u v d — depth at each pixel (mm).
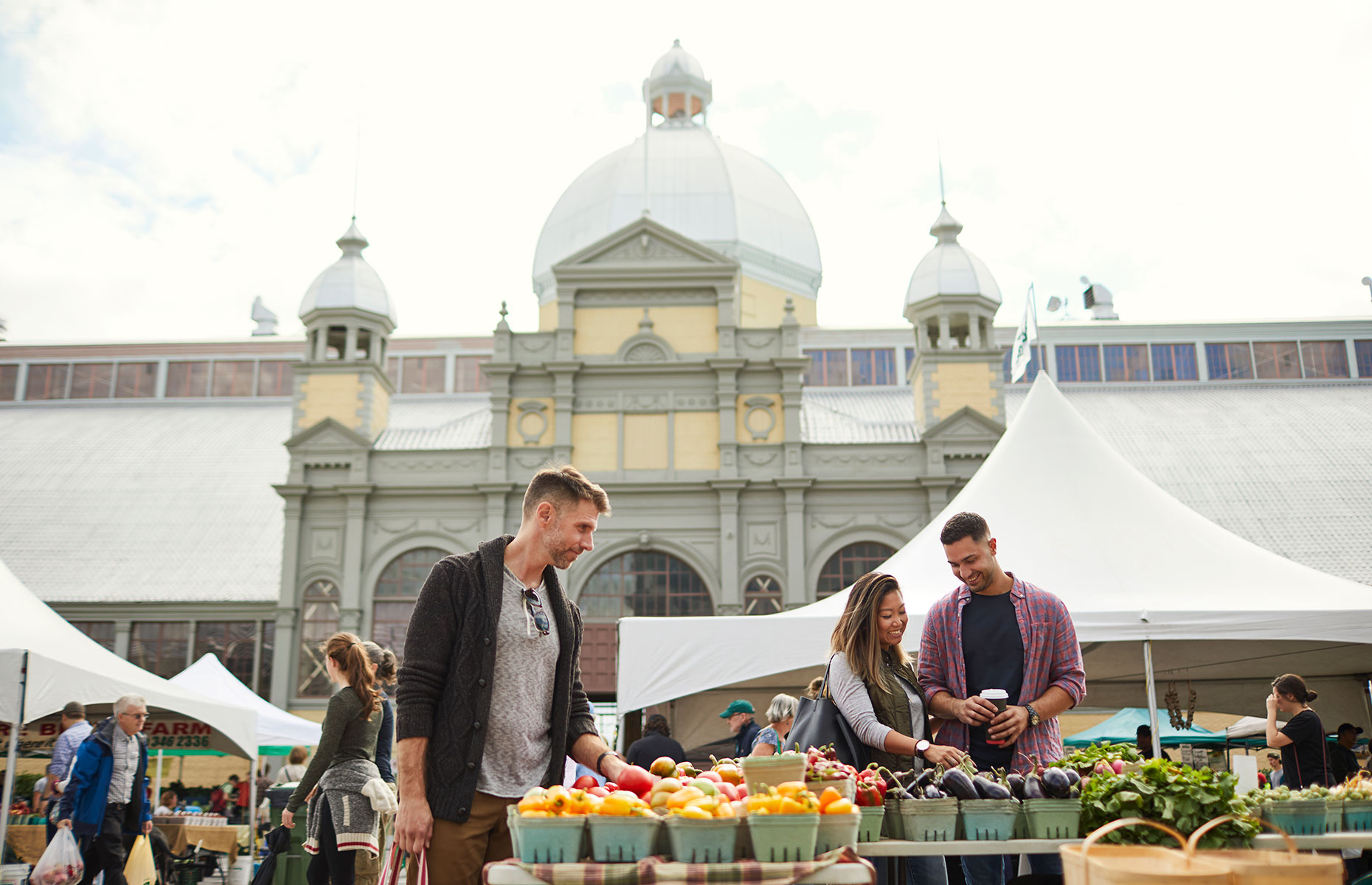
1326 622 9078
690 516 29297
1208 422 36938
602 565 29250
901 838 4609
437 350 45906
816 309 42719
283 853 9734
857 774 4660
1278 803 4758
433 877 4121
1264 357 41469
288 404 43094
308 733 20312
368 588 29594
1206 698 14734
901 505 29531
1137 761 4859
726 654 10727
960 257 32000
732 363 29938
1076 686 5707
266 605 31828
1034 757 5344
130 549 34188
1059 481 10992
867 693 5555
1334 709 13836
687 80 45281
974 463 29781
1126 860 3389
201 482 37438
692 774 4531
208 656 21141
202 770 29766
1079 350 41688
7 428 41562
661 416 30141
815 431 31547
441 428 33406
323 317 31984
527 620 4441
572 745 4652
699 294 30969
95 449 39688
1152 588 9773
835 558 29422
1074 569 10016
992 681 5816
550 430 30328
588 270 30828
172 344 44781
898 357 42062
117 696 11805
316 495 30312
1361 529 31297
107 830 9172
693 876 3352
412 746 4195
